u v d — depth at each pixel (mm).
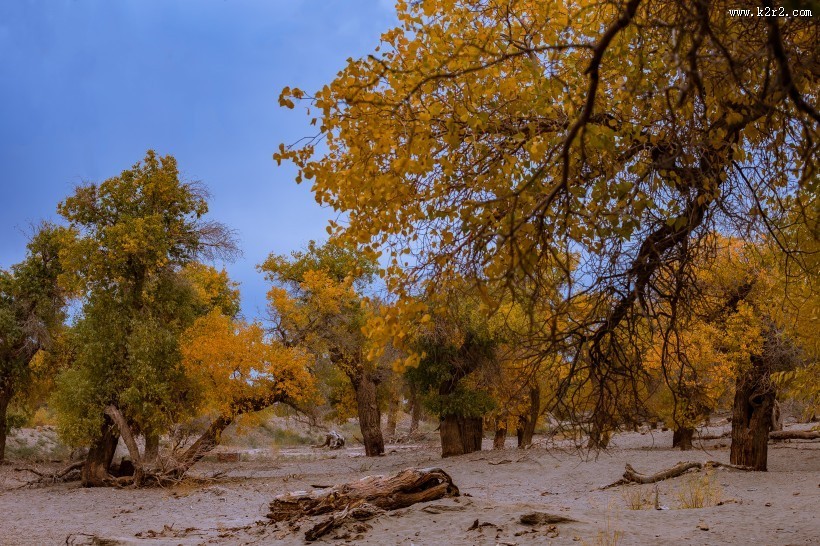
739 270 8539
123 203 23672
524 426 29797
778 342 14336
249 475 26234
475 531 8906
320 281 28141
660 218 5367
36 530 13688
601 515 10023
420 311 5059
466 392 26219
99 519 15250
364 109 4875
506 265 4438
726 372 14922
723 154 5105
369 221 5234
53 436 40406
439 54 4629
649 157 5164
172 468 22453
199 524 13547
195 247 24641
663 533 8461
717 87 4613
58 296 31266
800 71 4059
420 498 11273
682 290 5934
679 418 11891
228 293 34375
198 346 23062
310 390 24906
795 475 15344
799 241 6527
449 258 5023
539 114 4906
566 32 4816
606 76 5035
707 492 12289
